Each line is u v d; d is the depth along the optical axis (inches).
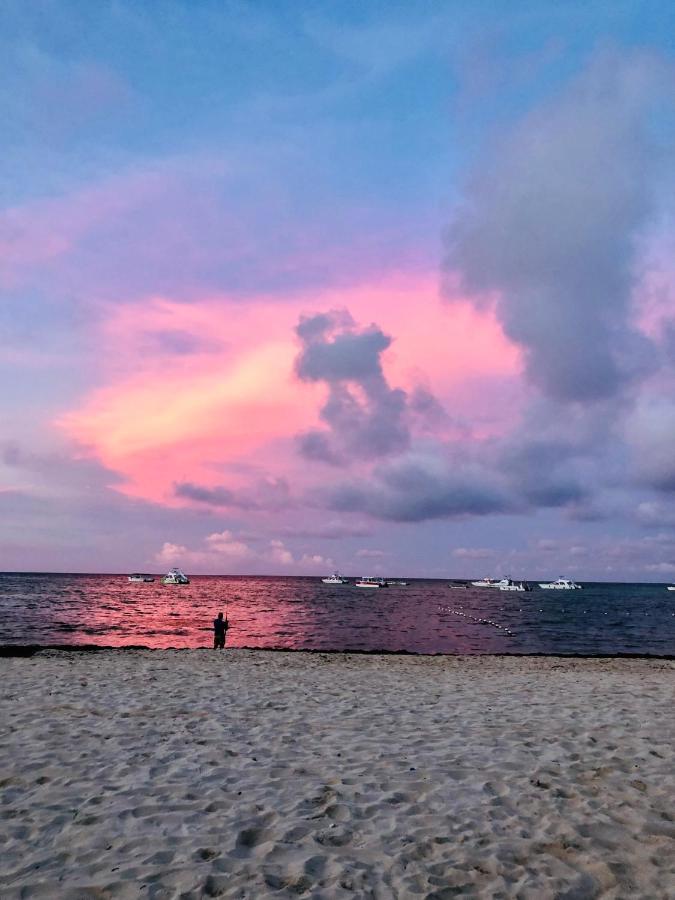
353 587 6525.6
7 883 175.5
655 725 386.3
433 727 371.6
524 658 860.6
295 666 691.4
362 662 755.4
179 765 283.4
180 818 223.6
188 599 3284.9
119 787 253.4
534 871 192.5
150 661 700.0
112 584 5935.0
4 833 207.5
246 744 323.0
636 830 223.5
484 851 204.5
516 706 447.8
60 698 430.0
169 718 377.4
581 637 1598.2
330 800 245.1
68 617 1894.7
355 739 339.3
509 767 291.0
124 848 199.2
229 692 479.8
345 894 175.2
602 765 295.9
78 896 169.9
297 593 4500.5
